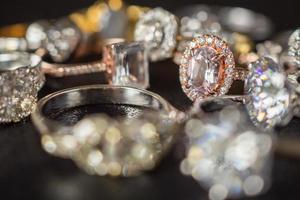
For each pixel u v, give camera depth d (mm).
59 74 118
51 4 169
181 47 122
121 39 143
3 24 153
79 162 83
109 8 149
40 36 141
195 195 79
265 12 169
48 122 84
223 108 88
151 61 129
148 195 79
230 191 79
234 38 139
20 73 95
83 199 78
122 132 80
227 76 102
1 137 94
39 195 79
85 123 80
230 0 174
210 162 80
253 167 80
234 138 79
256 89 89
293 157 88
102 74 125
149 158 82
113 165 81
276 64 91
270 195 80
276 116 90
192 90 104
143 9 147
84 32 145
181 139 89
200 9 169
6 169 85
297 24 161
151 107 102
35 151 90
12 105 95
